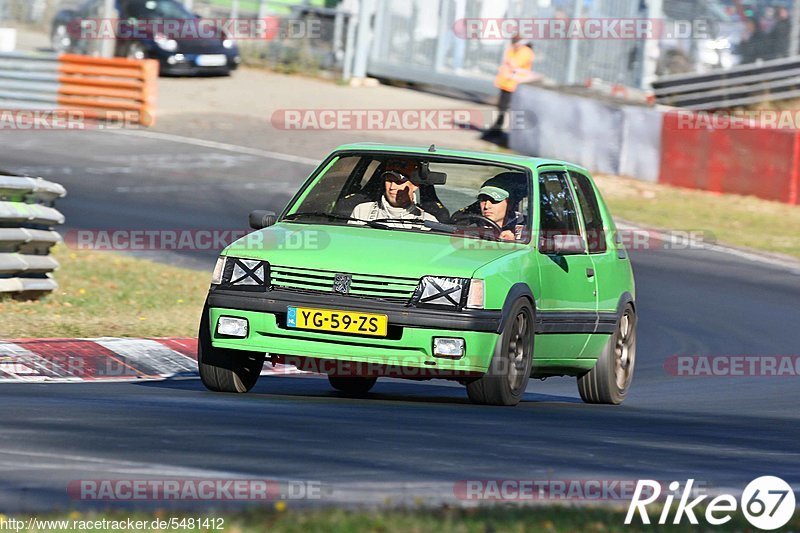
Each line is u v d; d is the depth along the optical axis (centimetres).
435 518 1655
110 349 3622
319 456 2134
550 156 9456
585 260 3428
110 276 5306
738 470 2330
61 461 1973
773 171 8488
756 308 5775
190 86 11694
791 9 10119
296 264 2923
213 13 13050
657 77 10481
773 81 10150
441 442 2375
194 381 3422
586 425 2856
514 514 1720
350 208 3269
